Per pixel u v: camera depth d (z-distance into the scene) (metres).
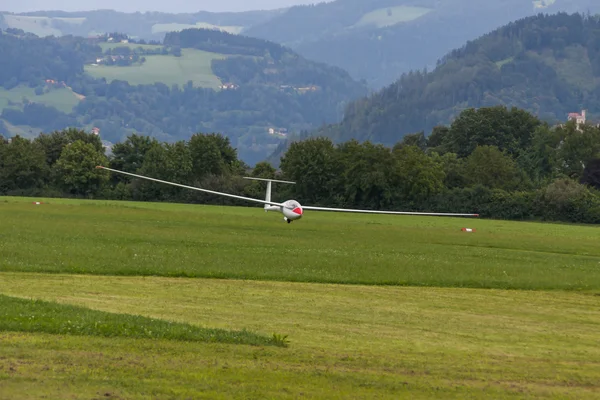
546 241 192.38
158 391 46.16
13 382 45.81
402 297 87.44
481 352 60.97
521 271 115.69
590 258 151.25
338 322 70.25
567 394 50.44
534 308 84.19
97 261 102.19
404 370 53.84
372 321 71.62
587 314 81.81
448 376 53.00
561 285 101.81
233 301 78.75
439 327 70.38
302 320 70.31
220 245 134.38
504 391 50.25
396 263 117.81
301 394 47.25
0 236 128.50
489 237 197.38
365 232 192.38
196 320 67.81
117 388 46.16
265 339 59.56
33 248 112.12
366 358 56.53
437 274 107.19
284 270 103.00
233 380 49.03
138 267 98.06
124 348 54.34
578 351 63.19
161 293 81.50
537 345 64.75
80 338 56.16
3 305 65.12
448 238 186.75
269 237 158.38
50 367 48.97
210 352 55.06
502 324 73.69
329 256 123.69
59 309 65.31
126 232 153.50
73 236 137.25
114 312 69.25
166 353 53.94
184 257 111.69
